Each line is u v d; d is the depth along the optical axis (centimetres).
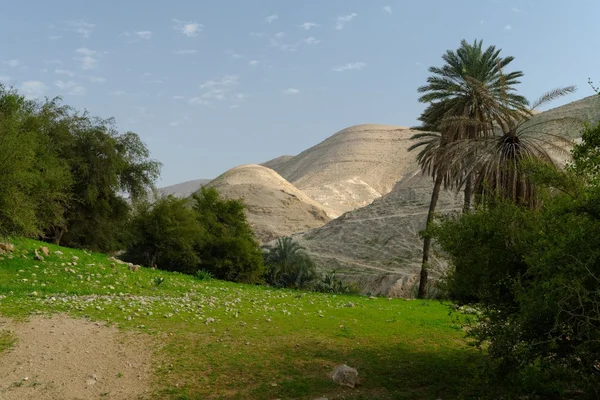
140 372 1009
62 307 1407
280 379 1006
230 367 1049
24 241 2258
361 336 1362
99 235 3488
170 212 3428
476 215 1005
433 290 3334
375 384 1017
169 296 1817
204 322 1379
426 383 1032
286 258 4266
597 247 710
